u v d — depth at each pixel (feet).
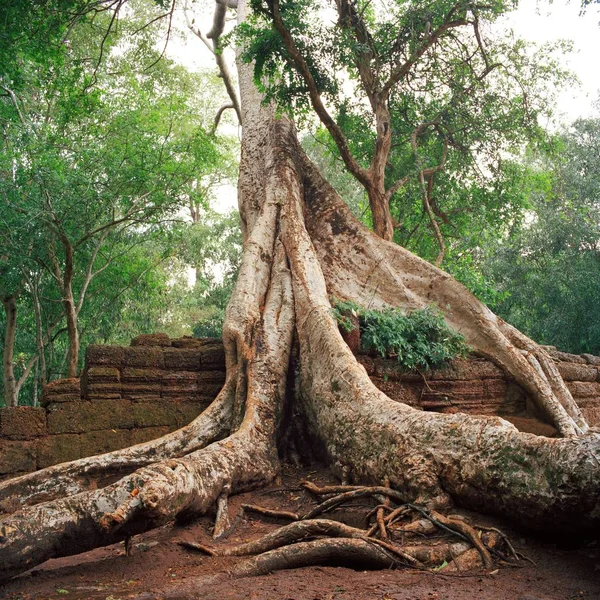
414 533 16.78
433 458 18.54
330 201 39.09
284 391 27.81
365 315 32.17
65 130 59.47
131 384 29.07
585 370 41.24
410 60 40.63
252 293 31.32
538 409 32.65
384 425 21.21
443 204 55.11
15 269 53.57
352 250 36.65
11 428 26.94
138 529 16.65
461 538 16.20
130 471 24.44
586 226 81.61
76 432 27.73
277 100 41.65
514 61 47.24
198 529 20.04
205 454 21.71
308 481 24.29
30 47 43.91
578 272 79.82
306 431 27.22
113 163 54.80
